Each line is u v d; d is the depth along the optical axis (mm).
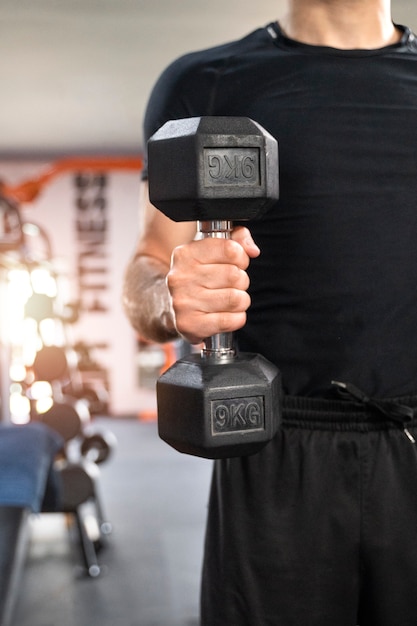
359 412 980
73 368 4738
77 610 3297
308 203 977
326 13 1024
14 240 4402
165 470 5750
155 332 1064
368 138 982
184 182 779
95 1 3885
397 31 1089
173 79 1086
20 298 4988
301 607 988
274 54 1032
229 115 1023
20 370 5629
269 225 996
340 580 987
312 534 982
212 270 825
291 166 981
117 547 4082
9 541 2521
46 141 7035
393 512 979
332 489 980
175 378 857
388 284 977
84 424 4629
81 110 5977
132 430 7227
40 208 7738
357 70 1006
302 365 996
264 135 795
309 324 987
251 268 1015
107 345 7867
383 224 977
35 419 4305
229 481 1008
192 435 833
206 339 869
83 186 7758
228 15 4105
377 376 985
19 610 3299
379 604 996
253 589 994
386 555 980
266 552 988
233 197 783
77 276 7797
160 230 1166
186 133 774
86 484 3811
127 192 7809
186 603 3350
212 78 1042
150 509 4777
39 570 3752
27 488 2834
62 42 4484
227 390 821
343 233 973
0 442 3229
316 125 984
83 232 7789
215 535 1030
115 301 7844
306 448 987
